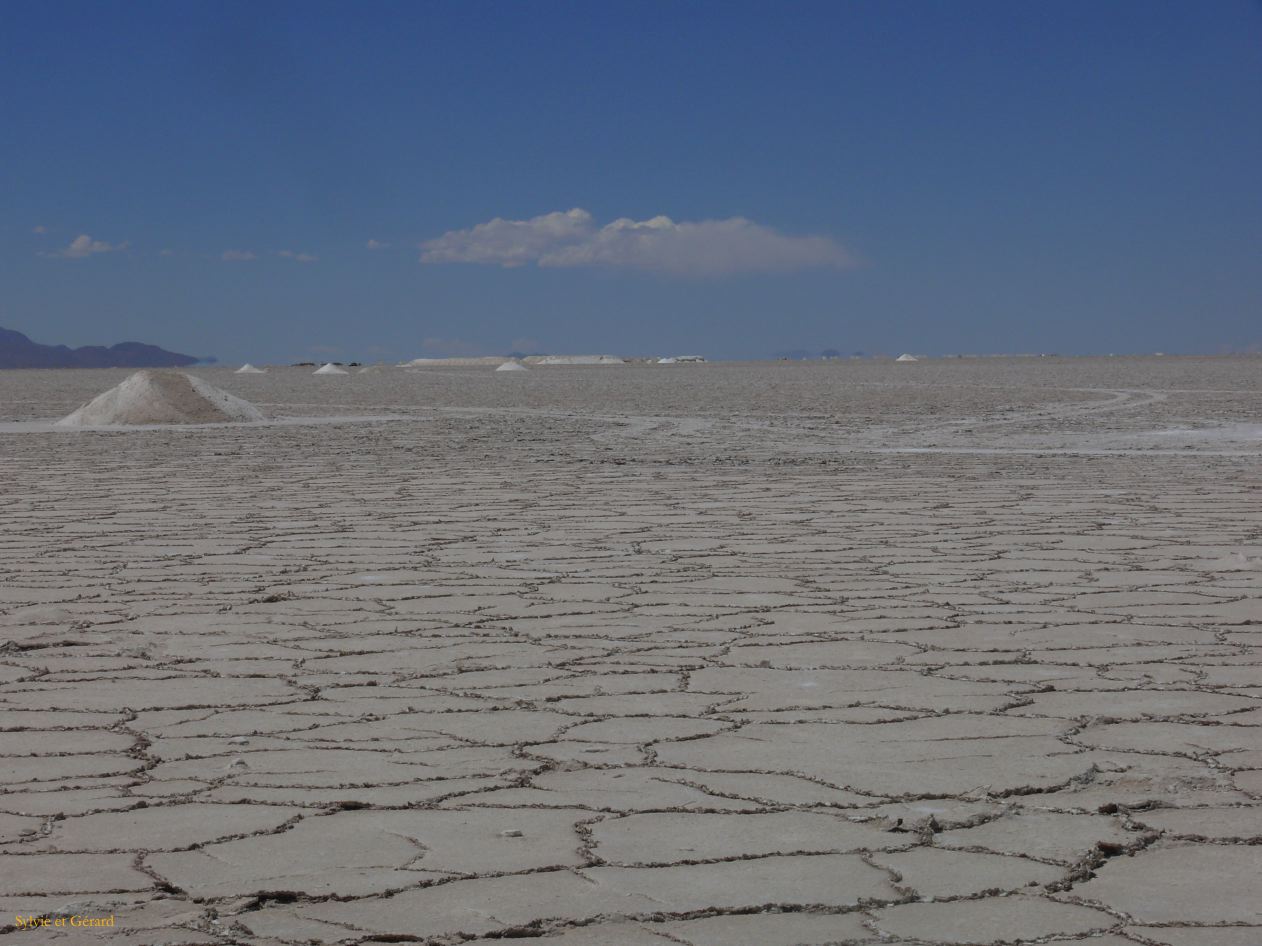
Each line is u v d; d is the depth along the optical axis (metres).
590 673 3.83
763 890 2.24
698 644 4.20
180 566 5.86
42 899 2.24
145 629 4.50
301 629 4.48
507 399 27.86
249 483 9.80
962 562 5.83
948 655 4.02
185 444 14.30
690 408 22.98
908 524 7.15
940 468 10.79
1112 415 19.34
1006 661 3.94
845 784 2.78
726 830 2.52
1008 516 7.48
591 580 5.43
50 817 2.64
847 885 2.26
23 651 4.20
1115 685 3.62
